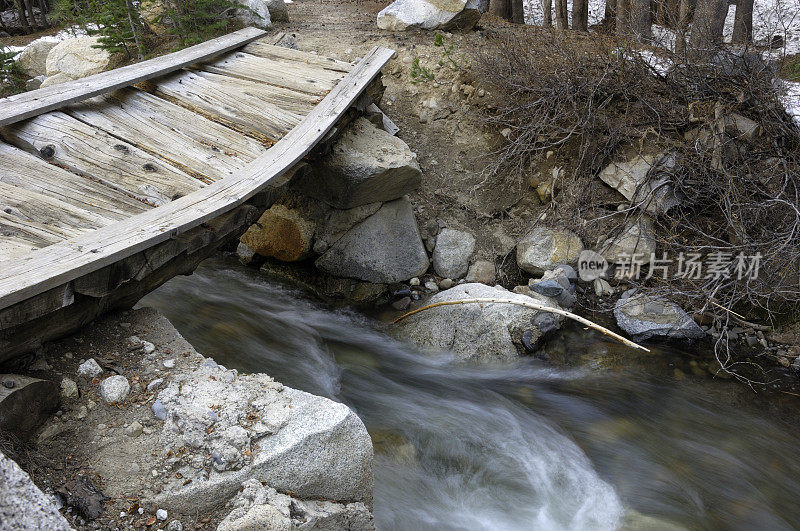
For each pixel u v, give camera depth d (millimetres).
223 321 5938
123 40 8594
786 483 4637
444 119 7738
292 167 5031
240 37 7051
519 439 4914
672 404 5352
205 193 4098
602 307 6410
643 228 6535
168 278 4145
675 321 6004
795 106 6742
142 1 8203
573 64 7164
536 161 7262
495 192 7297
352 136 6352
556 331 6105
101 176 4184
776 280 5918
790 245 5707
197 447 3117
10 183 3928
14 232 3430
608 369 5742
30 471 2863
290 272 6918
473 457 4695
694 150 6516
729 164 6559
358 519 3332
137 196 4035
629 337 6090
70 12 10305
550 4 10977
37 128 4562
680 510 4355
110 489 2912
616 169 6883
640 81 6926
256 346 5668
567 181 7062
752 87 6527
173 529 2822
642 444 4934
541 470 4629
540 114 7109
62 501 2822
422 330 6070
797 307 6051
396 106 7855
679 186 6578
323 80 6227
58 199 3834
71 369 3465
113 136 4723
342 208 6535
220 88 5852
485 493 4395
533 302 5895
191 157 4656
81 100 4883
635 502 4410
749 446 4945
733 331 6059
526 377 5625
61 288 3125
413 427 4922
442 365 5762
